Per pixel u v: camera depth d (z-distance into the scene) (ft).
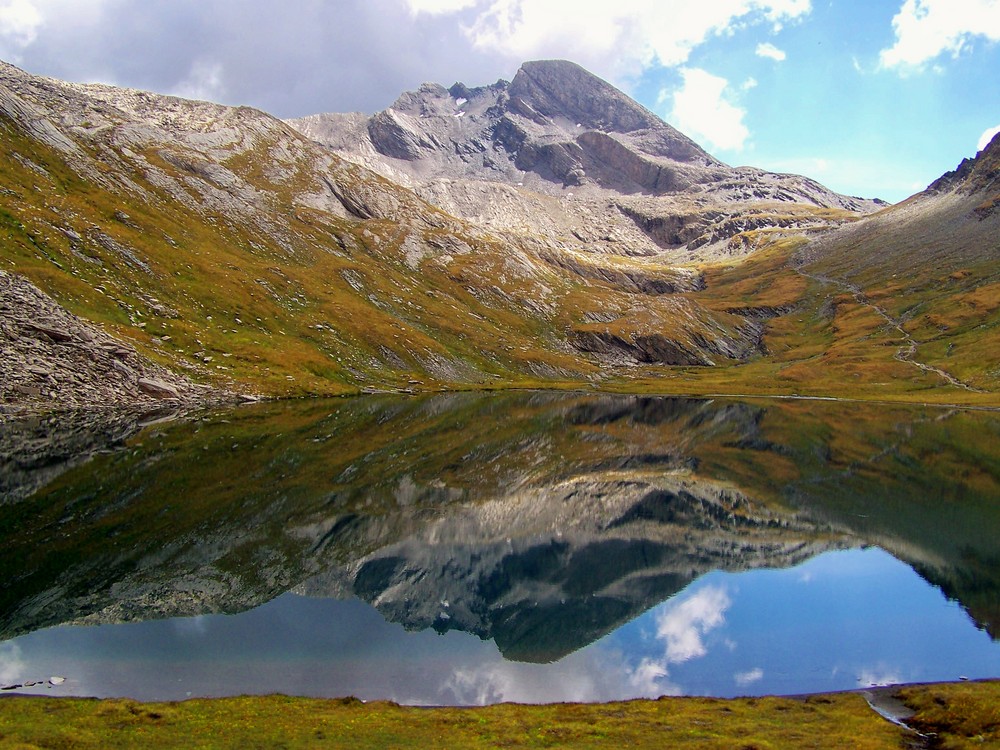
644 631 128.98
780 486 255.70
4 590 134.62
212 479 226.79
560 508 219.00
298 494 215.51
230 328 506.48
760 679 108.68
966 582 157.38
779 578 160.56
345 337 579.48
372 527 187.11
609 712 90.99
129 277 488.02
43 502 193.06
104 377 362.33
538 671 110.52
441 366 615.57
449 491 232.53
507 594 146.61
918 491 249.55
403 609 135.23
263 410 387.34
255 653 112.16
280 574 149.59
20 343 339.98
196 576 145.48
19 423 297.12
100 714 84.58
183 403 380.17
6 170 522.06
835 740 78.54
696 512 218.79
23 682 98.17
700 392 638.94
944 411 490.90
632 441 349.61
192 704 89.66
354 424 357.82
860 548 184.85
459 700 99.45
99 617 123.85
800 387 655.76
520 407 476.95
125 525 176.04
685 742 77.77
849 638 125.70
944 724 84.84
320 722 83.76
